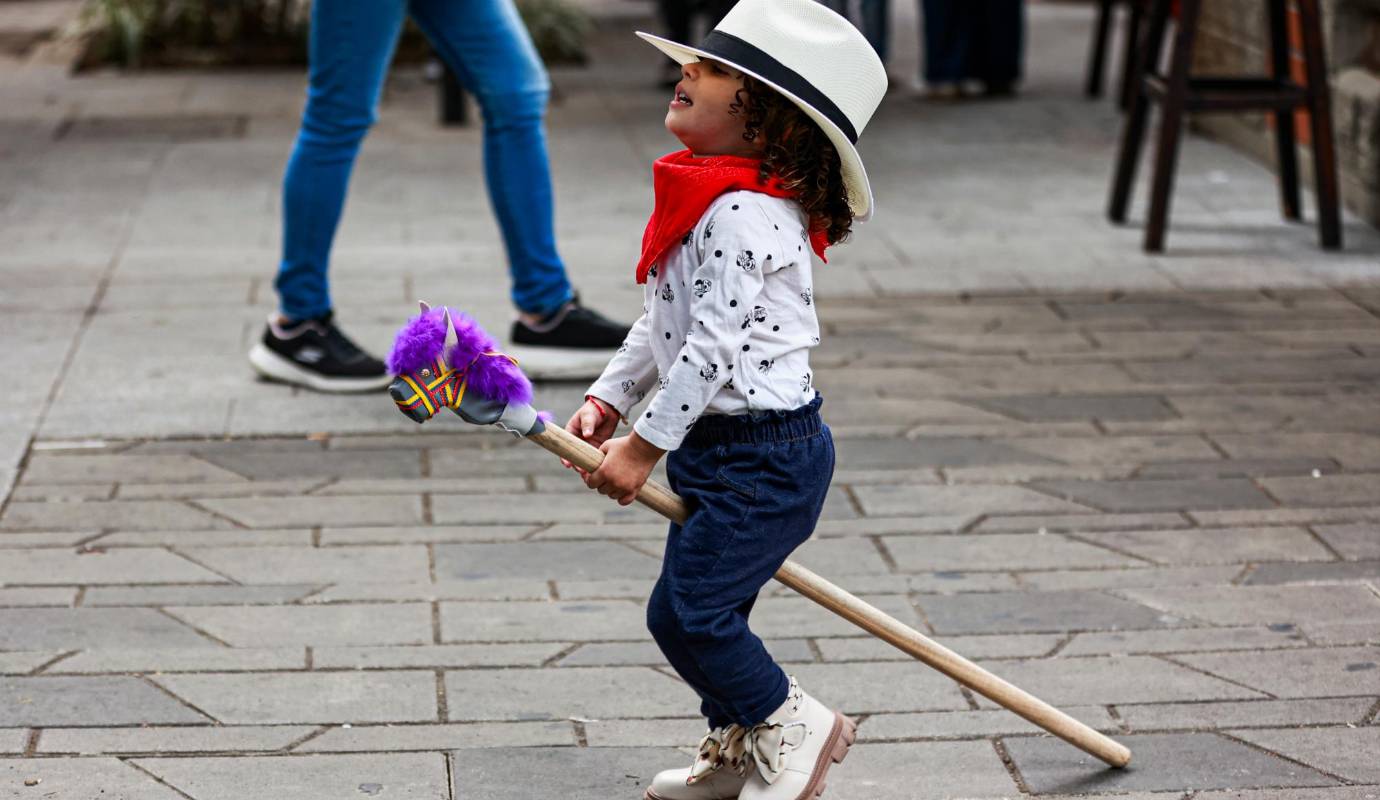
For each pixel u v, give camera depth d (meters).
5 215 6.76
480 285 5.89
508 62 4.75
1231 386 4.95
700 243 2.35
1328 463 4.35
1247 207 7.14
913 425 4.61
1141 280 6.05
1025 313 5.66
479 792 2.73
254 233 6.57
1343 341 5.37
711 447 2.42
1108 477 4.25
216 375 4.94
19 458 4.24
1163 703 3.07
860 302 5.77
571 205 7.11
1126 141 6.79
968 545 3.83
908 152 8.23
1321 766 2.84
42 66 10.45
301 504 4.02
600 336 4.95
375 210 7.02
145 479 4.15
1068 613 3.47
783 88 2.30
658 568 3.69
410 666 3.19
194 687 3.08
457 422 4.64
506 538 3.84
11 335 5.24
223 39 10.74
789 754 2.48
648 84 10.07
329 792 2.72
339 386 4.82
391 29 4.62
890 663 3.25
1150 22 6.63
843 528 3.92
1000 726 3.00
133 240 6.43
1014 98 9.67
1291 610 3.48
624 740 2.93
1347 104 6.92
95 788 2.70
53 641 3.25
